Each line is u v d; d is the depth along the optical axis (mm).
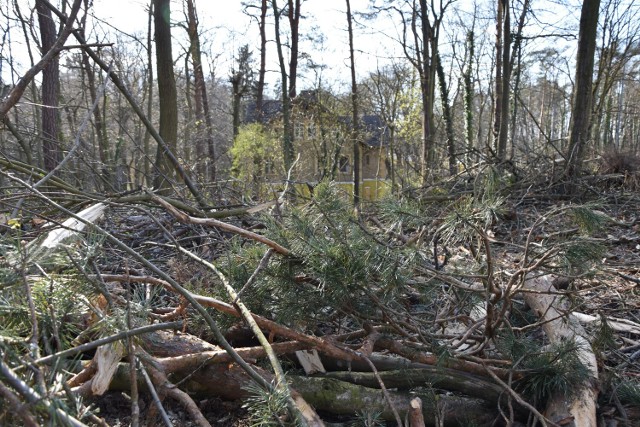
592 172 9562
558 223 4766
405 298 3074
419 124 18828
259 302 2842
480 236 2578
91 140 14820
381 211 3217
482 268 2879
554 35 14211
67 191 5176
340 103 16750
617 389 2768
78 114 16344
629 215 7281
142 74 19953
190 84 22812
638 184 8805
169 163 7871
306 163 14367
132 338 2242
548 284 3428
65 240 2326
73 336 2455
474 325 2875
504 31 13422
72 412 1440
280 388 1991
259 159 12000
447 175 8750
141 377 2307
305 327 2955
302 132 14719
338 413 2590
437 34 16031
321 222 2848
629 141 27391
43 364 1574
